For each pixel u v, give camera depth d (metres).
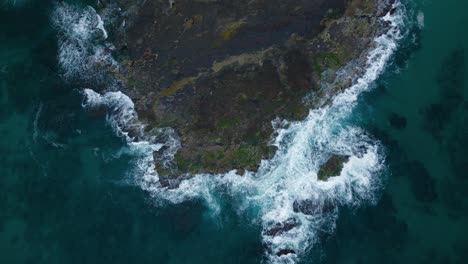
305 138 30.09
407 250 27.94
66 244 29.05
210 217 29.06
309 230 28.50
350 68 30.58
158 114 30.67
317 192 29.16
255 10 30.47
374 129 30.19
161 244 28.64
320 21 30.38
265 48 30.42
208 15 30.58
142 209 29.39
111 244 28.80
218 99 30.36
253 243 28.38
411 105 30.55
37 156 30.80
